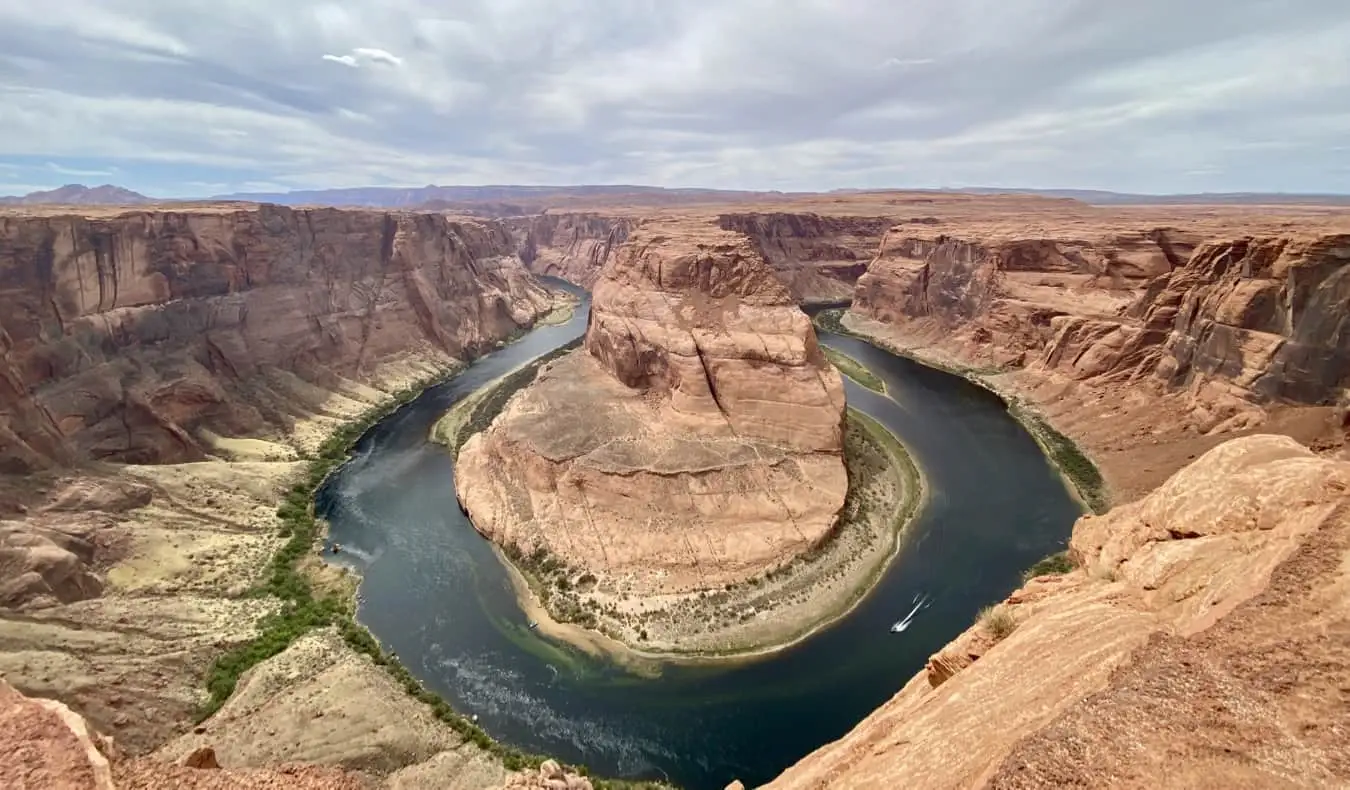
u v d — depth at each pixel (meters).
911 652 42.34
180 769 17.47
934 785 13.88
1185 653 14.34
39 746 15.90
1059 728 13.11
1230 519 19.14
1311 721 12.06
